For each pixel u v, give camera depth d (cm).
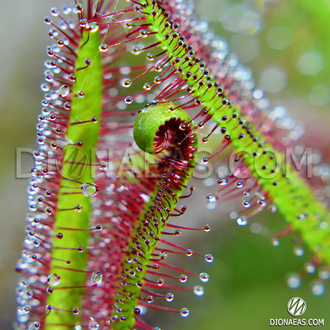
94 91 16
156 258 16
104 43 16
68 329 16
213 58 16
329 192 17
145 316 19
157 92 17
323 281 19
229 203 20
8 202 20
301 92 22
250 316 19
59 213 16
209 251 20
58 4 24
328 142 19
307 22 22
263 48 23
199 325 19
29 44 23
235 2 24
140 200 16
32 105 22
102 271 16
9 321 19
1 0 23
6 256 20
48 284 16
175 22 16
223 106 16
